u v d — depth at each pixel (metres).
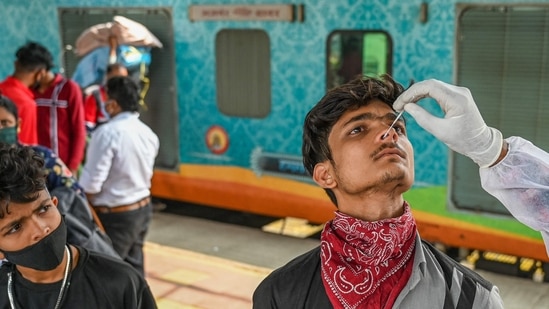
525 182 1.46
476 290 1.46
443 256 1.53
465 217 5.07
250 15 5.71
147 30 6.27
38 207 1.76
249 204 6.08
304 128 1.56
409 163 1.42
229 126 6.06
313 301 1.50
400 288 1.44
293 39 5.55
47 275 1.88
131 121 4.04
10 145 1.78
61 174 2.66
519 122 4.74
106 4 6.51
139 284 2.03
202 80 6.13
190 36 6.11
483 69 4.80
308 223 6.21
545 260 4.80
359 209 1.45
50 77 4.98
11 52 7.27
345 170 1.43
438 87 1.37
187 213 6.66
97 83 6.48
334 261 1.48
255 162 5.96
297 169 5.71
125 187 4.03
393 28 5.08
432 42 4.95
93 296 1.92
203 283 4.85
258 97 5.85
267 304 1.56
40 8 6.95
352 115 1.44
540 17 4.50
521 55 4.63
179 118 6.33
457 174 5.05
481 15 4.73
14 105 3.38
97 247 2.47
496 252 5.01
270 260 5.36
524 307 4.50
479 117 1.37
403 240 1.45
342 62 5.37
